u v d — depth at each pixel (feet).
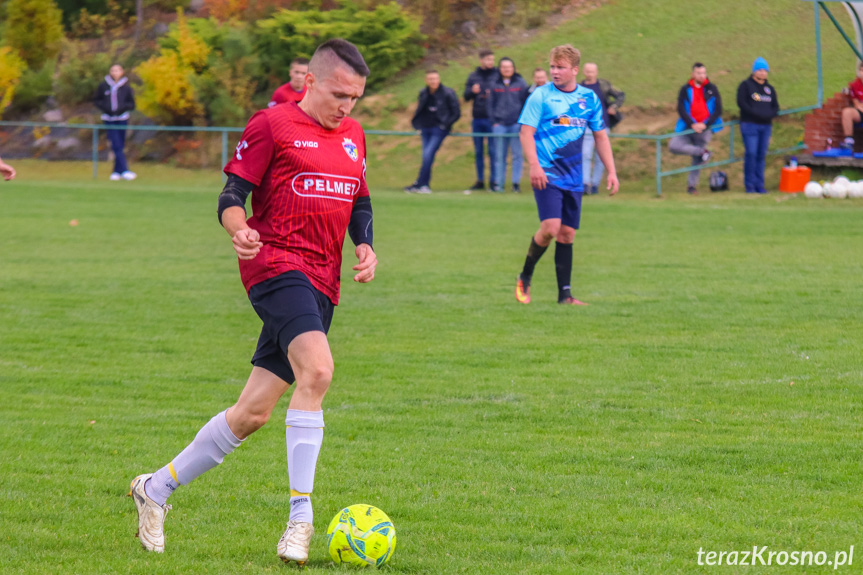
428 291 77.56
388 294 76.13
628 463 36.17
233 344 59.00
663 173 148.05
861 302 70.85
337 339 60.03
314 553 27.32
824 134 155.94
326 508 31.22
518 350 56.75
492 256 96.22
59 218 122.21
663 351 56.08
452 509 31.09
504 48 213.87
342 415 43.34
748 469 35.19
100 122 207.41
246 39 206.18
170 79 195.93
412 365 53.16
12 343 58.13
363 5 214.07
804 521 29.53
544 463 36.29
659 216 124.88
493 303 72.33
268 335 27.58
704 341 58.65
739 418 42.32
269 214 28.02
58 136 206.39
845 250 97.35
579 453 37.45
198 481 34.27
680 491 32.83
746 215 125.49
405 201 141.18
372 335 61.26
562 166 68.69
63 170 188.96
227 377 50.93
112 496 32.42
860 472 34.55
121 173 176.35
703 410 43.78
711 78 186.50
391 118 194.90
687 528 29.04
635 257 93.97
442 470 35.42
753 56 191.11
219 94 196.65
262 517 30.50
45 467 35.37
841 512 30.35
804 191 146.41
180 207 135.64
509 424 41.88
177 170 184.34
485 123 155.33
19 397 46.11
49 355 55.31
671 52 198.08
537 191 68.95
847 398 45.50
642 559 26.53
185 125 200.95
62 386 48.44
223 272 86.63
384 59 207.21
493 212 129.59
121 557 26.48
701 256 94.38
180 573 25.22
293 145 27.73
